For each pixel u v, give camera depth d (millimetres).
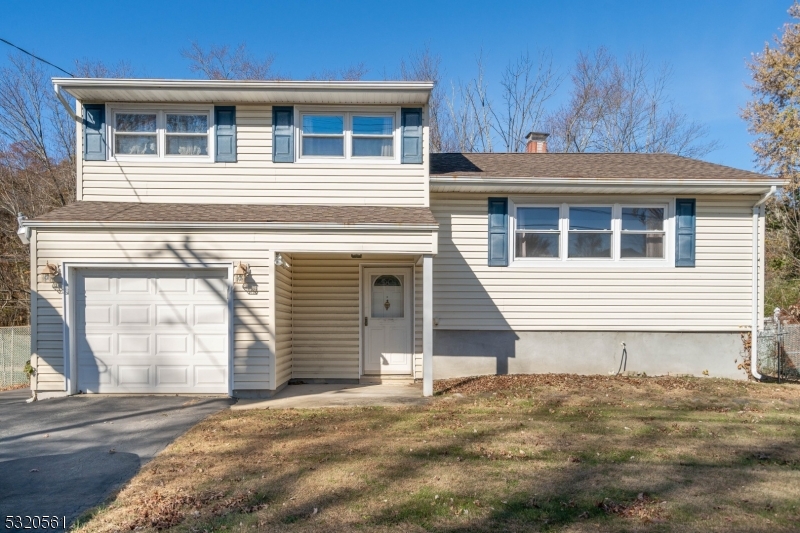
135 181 10422
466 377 10844
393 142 10711
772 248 21031
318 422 7367
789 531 4023
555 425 7133
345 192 10617
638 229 11039
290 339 10695
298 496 4691
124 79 9766
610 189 10727
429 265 9203
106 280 9203
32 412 7984
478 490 4812
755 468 5449
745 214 11055
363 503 4527
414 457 5773
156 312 9266
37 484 5137
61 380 8992
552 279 10984
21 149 20609
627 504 4500
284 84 9984
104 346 9203
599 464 5559
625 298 10992
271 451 6027
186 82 9875
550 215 11055
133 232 9016
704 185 10602
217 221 9102
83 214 9297
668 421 7363
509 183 10641
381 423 7285
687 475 5227
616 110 27469
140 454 6051
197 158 10516
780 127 21250
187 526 4117
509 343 11016
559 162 12406
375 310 11195
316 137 10695
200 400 8859
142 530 4059
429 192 10695
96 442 6504
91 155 10375
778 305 18359
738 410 8125
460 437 6555
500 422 7301
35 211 20203
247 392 9117
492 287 10969
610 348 10992
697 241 11016
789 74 21828
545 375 10758
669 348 11023
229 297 9188
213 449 6137
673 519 4223
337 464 5543
